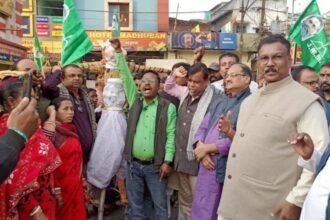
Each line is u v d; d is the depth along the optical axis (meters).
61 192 3.37
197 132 3.85
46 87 3.65
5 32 10.49
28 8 19.02
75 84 4.48
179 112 4.24
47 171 2.73
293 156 2.65
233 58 4.78
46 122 3.30
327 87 4.12
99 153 4.63
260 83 3.94
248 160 2.77
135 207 4.37
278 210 2.65
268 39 2.79
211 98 4.09
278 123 2.67
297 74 4.13
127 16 21.39
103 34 20.30
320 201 2.09
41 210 2.70
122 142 4.72
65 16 5.99
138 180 4.35
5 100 2.59
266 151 2.70
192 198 4.22
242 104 3.02
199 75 4.02
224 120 3.15
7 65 10.00
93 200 5.02
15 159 1.68
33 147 2.62
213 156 3.51
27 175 2.53
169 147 4.20
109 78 4.85
